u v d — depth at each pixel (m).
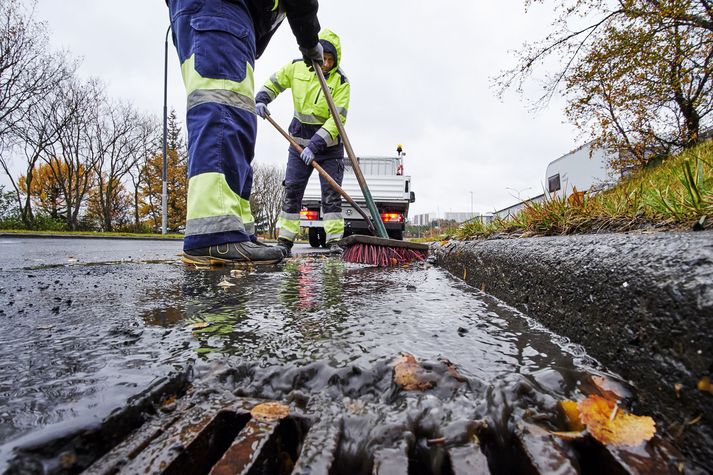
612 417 0.64
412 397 0.73
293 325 1.16
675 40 6.81
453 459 0.57
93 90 22.38
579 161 10.33
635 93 7.54
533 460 0.56
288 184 4.46
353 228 7.88
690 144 7.34
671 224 1.36
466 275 2.19
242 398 0.73
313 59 3.55
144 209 31.48
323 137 3.92
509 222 2.94
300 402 0.72
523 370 0.83
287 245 4.42
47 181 26.59
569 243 1.20
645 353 0.74
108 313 1.30
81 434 0.58
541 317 1.24
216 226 2.57
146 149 27.36
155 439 0.60
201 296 1.61
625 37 7.29
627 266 0.85
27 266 2.71
